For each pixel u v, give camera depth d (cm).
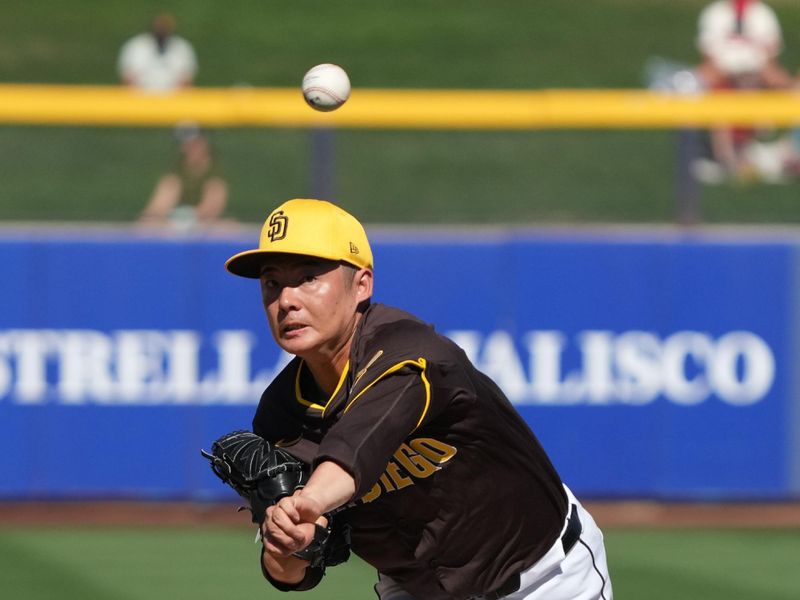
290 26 7575
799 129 2822
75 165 2795
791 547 2642
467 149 2823
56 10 7656
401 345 1120
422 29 7644
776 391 2784
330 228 1120
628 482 2786
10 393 2734
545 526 1292
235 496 2789
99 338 2744
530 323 2767
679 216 2823
